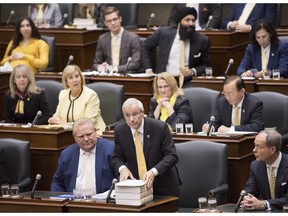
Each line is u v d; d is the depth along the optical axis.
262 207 13.77
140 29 24.11
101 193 14.76
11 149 16.39
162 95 17.33
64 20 25.83
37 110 18.80
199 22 24.41
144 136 14.45
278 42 20.38
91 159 15.07
